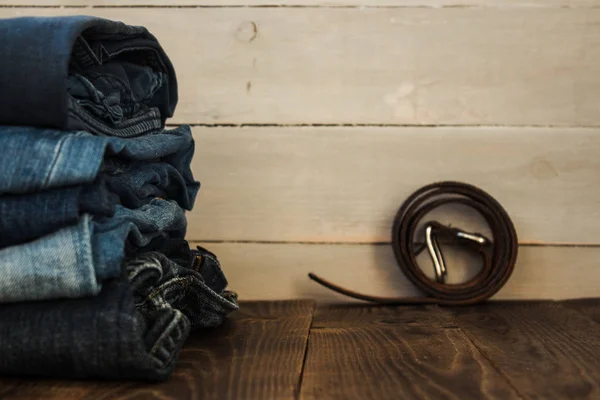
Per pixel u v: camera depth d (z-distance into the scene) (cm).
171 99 94
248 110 116
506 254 109
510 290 117
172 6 116
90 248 62
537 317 100
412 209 110
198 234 117
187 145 91
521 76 115
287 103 116
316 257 117
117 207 69
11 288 62
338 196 116
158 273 72
